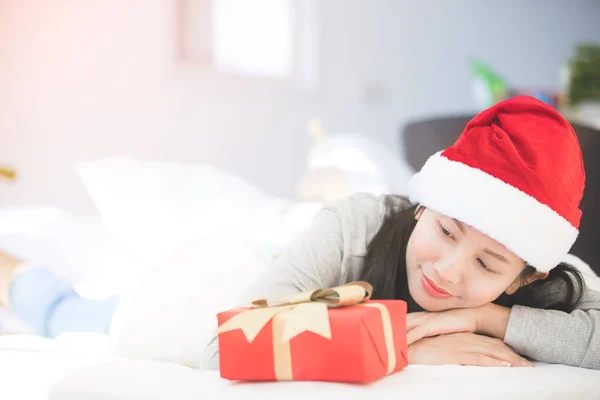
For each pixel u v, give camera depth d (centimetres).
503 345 88
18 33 287
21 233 244
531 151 83
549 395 69
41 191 287
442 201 84
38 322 132
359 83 386
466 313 90
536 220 81
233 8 347
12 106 285
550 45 455
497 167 82
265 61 358
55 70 292
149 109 315
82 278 206
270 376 66
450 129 184
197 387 66
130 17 310
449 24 418
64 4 295
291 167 359
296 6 365
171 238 241
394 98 398
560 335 87
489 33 432
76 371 73
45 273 137
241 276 105
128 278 199
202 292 100
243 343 67
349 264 95
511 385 69
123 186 287
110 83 305
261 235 169
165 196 286
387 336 68
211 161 333
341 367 63
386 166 380
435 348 86
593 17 465
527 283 92
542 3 450
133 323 96
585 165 153
